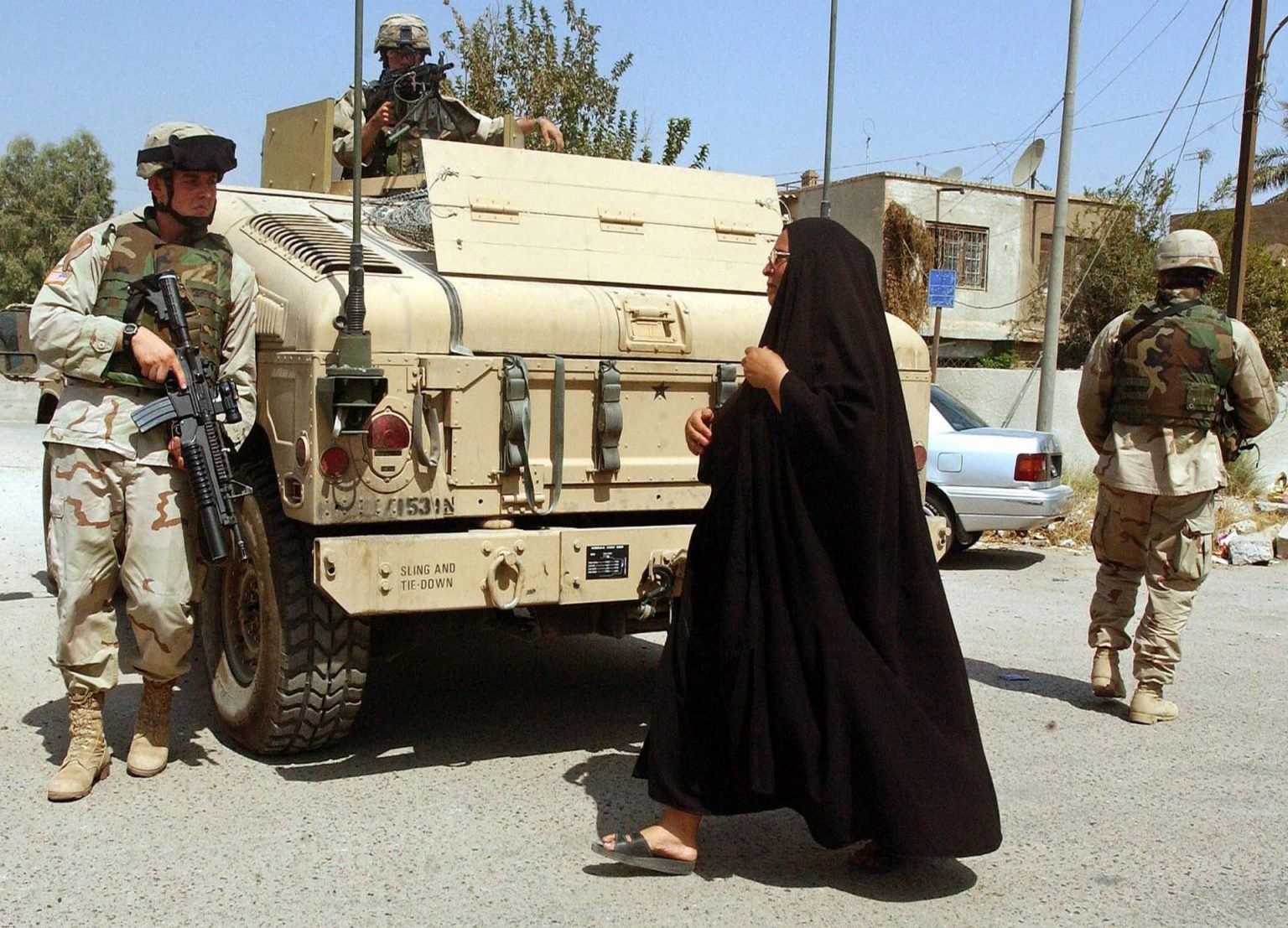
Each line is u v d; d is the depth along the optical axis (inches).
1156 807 169.6
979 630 291.4
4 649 235.8
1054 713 218.1
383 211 199.5
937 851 127.0
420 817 157.0
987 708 220.4
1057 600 332.8
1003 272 1072.8
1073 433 629.0
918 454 203.0
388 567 156.7
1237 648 274.7
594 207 190.9
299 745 175.3
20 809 155.6
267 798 162.4
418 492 161.2
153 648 162.6
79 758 162.7
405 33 253.3
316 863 141.3
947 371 669.3
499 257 177.0
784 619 131.9
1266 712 220.5
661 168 203.6
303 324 159.2
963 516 383.6
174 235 163.5
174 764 175.5
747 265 199.3
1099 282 1019.3
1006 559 406.3
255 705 173.5
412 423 160.1
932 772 129.2
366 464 157.9
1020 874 145.5
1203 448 207.9
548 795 166.9
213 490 154.4
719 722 135.4
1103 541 220.5
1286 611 322.7
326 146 243.9
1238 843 156.9
